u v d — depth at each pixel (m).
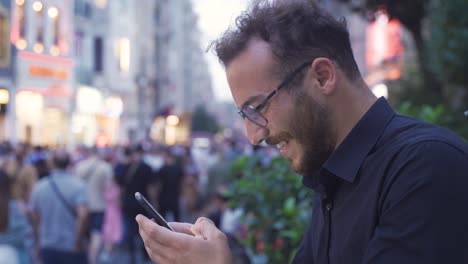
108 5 32.66
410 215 1.45
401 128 1.62
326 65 1.64
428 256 1.41
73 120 27.59
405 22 9.59
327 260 1.73
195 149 22.86
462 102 8.84
